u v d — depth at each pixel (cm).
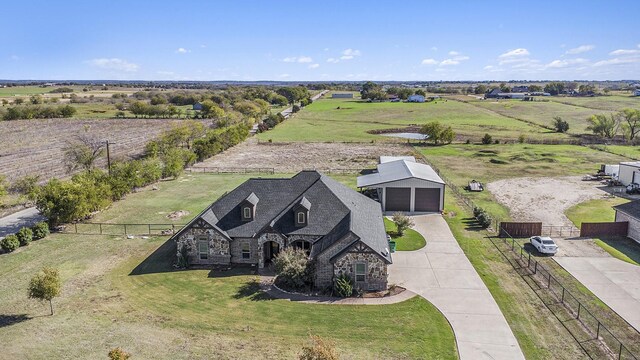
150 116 16688
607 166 7331
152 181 7000
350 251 3322
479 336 2728
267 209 3981
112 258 3984
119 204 5772
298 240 3750
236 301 3192
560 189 6550
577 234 4616
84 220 5072
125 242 4388
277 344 2633
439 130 11050
